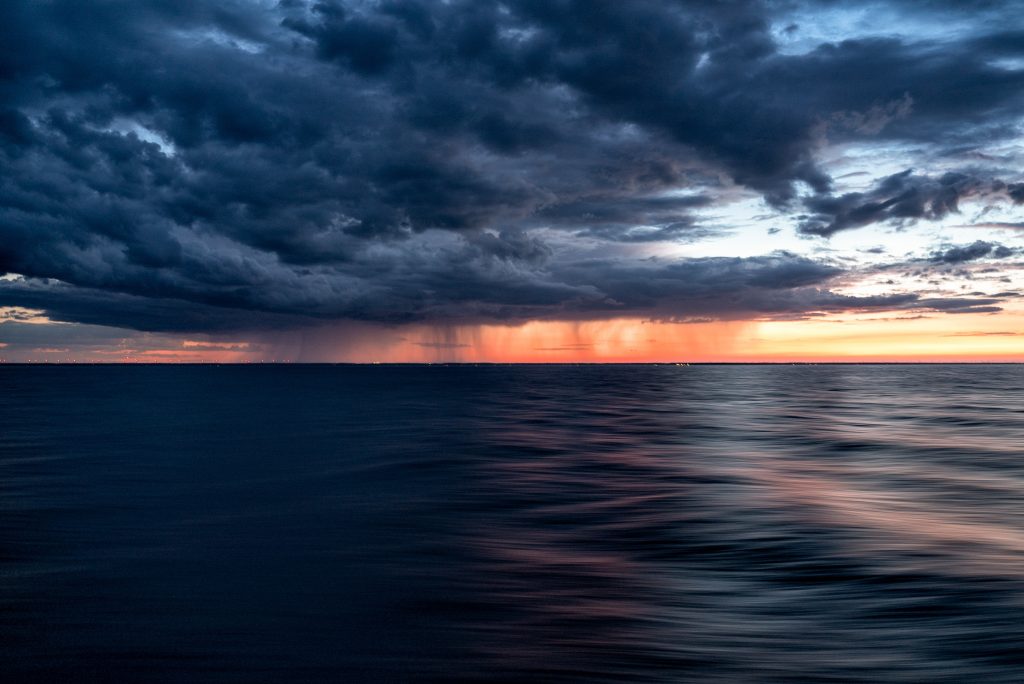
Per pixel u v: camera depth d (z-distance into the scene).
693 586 9.48
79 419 38.75
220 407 49.75
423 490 17.08
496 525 13.30
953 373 199.62
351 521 13.65
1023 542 11.84
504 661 7.00
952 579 9.75
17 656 7.04
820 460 22.62
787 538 12.17
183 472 19.81
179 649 7.25
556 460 22.48
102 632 7.70
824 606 8.69
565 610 8.52
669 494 16.53
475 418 40.19
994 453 24.41
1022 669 6.80
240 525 13.25
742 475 19.47
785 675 6.72
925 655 7.17
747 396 68.94
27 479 18.47
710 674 6.74
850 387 93.69
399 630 7.84
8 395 67.75
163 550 11.35
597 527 13.14
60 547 11.52
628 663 6.99
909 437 29.83
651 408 50.38
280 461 22.08
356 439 28.58
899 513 14.37
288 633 7.72
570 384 106.56
